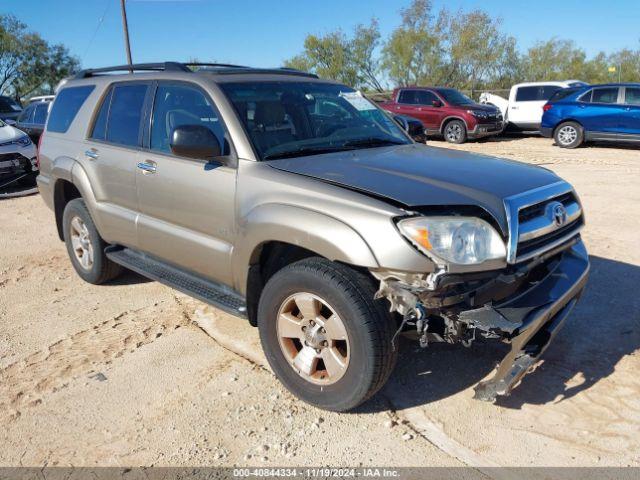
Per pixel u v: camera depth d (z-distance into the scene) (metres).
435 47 34.19
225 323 4.53
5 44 42.78
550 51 39.19
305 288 3.12
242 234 3.47
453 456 2.92
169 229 4.13
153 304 4.96
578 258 3.58
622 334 4.09
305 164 3.46
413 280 2.80
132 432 3.19
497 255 2.87
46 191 5.68
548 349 3.92
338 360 3.13
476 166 3.48
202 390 3.58
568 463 2.84
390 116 4.72
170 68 4.38
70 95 5.49
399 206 2.89
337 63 34.47
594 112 14.81
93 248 5.19
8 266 6.13
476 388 3.09
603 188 9.22
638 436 3.01
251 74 4.20
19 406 3.47
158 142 4.26
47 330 4.50
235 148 3.62
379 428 3.16
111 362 3.96
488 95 19.89
